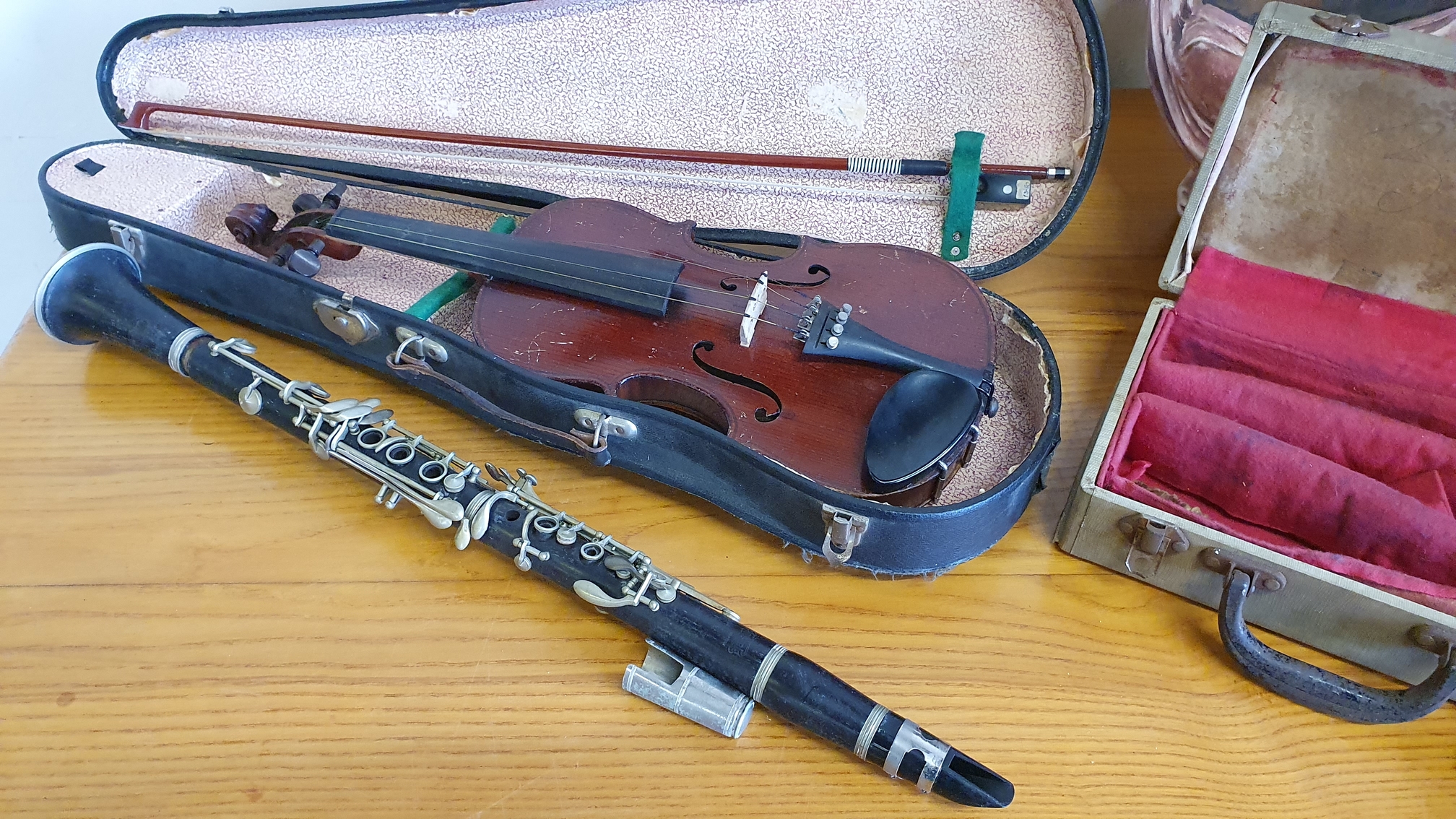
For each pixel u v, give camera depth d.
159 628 1.25
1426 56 1.16
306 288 1.43
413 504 1.38
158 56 1.62
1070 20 1.47
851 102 1.60
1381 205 1.33
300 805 1.11
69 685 1.20
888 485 1.16
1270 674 1.14
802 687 1.10
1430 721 1.20
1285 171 1.35
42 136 1.87
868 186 1.62
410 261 1.69
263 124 1.67
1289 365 1.42
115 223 1.52
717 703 1.14
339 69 1.63
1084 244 1.76
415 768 1.15
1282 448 1.29
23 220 1.93
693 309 1.41
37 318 1.45
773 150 1.65
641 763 1.15
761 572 1.32
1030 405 1.44
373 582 1.31
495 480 1.36
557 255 1.42
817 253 1.48
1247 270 1.42
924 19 1.52
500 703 1.20
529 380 1.30
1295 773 1.16
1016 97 1.55
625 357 1.35
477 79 1.63
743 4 1.53
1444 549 1.22
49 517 1.36
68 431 1.46
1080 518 1.26
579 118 1.66
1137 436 1.38
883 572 1.27
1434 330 1.36
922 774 1.06
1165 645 1.26
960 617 1.29
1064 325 1.64
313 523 1.37
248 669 1.22
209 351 1.41
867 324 1.36
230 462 1.43
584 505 1.40
